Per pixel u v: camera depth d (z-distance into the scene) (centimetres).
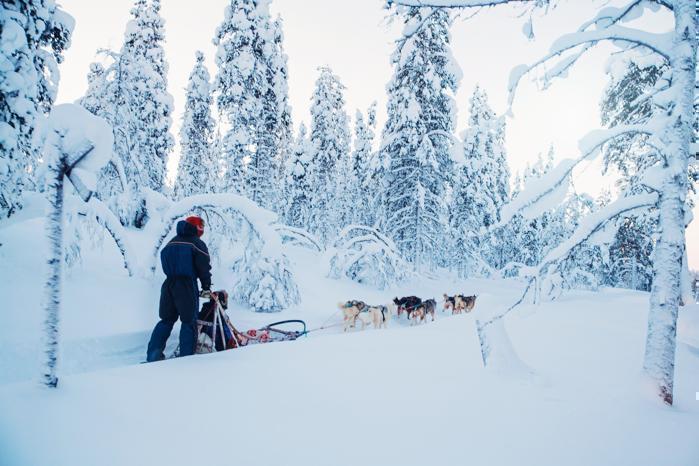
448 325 661
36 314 532
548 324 718
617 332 654
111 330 552
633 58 1116
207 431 220
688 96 349
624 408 284
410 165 2019
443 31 1888
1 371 410
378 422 242
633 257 2133
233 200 765
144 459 186
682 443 228
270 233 761
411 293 1778
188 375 316
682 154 349
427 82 1886
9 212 680
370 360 396
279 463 189
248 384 303
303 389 298
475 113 2831
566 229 2289
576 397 302
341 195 3684
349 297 1367
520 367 356
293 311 1048
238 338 527
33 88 701
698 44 369
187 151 2511
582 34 374
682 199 348
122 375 300
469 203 2655
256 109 1962
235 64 1886
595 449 215
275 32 2217
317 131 3025
